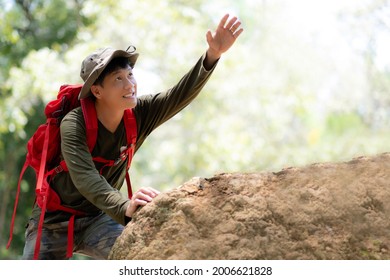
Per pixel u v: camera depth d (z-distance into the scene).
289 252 2.51
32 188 13.41
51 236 3.45
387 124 15.56
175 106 3.46
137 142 3.51
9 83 12.38
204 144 12.77
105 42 12.71
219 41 3.31
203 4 14.40
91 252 3.38
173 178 13.25
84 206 3.38
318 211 2.57
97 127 3.24
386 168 2.67
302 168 2.72
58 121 3.34
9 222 13.17
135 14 12.62
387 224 2.55
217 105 13.48
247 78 13.38
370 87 15.91
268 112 13.91
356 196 2.59
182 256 2.53
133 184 13.46
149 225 2.63
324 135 16.36
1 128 11.93
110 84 3.21
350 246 2.52
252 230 2.55
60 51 13.71
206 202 2.63
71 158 3.11
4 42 13.31
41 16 13.88
